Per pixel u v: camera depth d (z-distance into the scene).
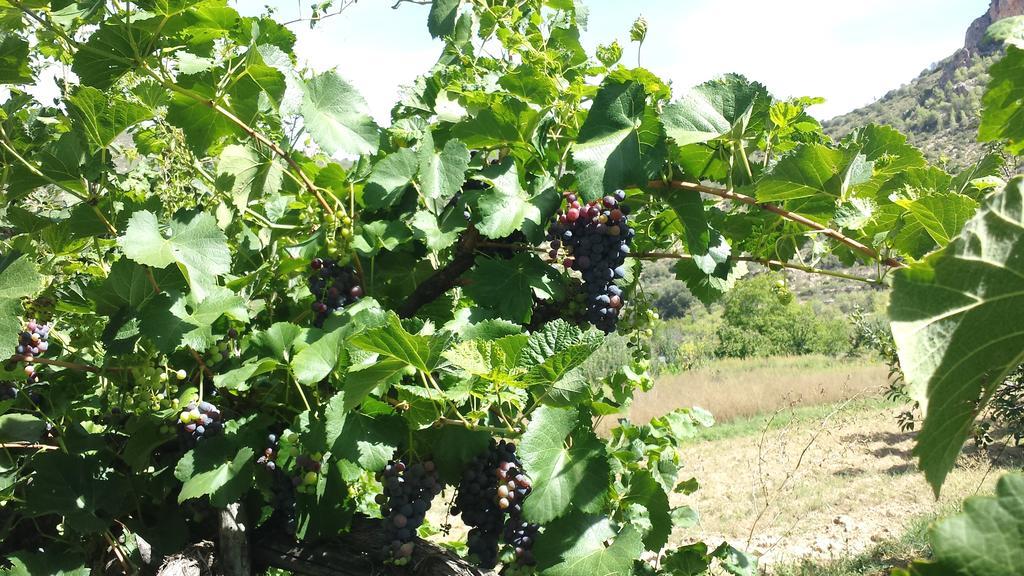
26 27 1.46
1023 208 0.53
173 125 1.35
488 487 1.28
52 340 1.50
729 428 9.60
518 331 1.25
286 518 1.38
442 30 1.86
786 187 1.25
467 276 1.44
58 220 1.49
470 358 1.13
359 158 1.48
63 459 1.32
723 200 1.38
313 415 1.27
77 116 1.35
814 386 11.50
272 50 1.40
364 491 1.54
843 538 5.09
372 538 1.33
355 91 1.38
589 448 1.16
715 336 19.98
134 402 1.31
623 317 1.57
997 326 0.54
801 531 5.31
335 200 1.40
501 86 1.50
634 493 1.36
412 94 1.69
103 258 1.63
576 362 1.15
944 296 0.55
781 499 5.86
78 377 1.47
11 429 1.33
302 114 1.31
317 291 1.41
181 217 1.30
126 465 1.43
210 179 1.65
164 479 1.38
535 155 1.43
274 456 1.34
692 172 1.34
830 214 1.29
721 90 1.31
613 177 1.26
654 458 1.57
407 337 1.11
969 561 0.46
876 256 1.25
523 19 1.89
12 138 1.44
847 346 16.94
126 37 1.26
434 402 1.19
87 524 1.29
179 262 1.24
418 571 1.27
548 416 1.16
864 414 8.69
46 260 1.55
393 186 1.39
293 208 1.49
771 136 1.37
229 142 1.52
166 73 1.30
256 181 1.46
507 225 1.31
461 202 1.38
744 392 11.58
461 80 1.70
